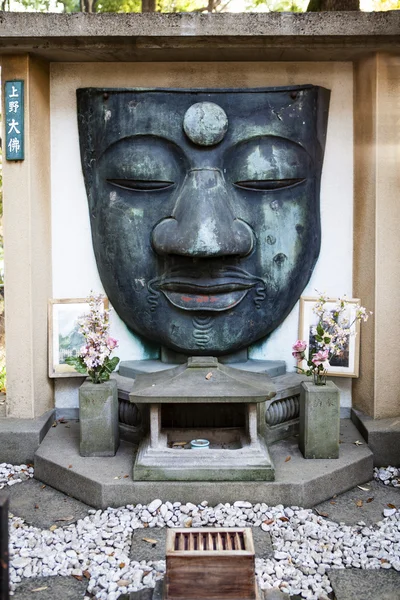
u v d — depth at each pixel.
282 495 3.27
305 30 3.59
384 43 3.67
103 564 2.78
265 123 3.78
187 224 3.62
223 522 3.09
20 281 3.93
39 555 2.86
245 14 3.57
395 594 2.60
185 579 2.26
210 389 3.21
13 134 3.84
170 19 3.58
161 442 3.45
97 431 3.59
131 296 3.95
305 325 4.16
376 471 3.74
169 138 3.75
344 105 4.07
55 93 4.09
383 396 3.97
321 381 3.64
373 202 3.89
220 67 3.99
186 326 3.89
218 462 3.29
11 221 3.91
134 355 4.27
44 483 3.64
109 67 4.03
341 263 4.18
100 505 3.28
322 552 2.88
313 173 3.97
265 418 3.74
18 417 4.05
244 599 2.26
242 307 3.90
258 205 3.86
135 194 3.86
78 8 6.47
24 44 3.71
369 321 3.99
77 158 4.14
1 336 5.53
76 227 4.19
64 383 4.30
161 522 3.13
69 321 4.16
